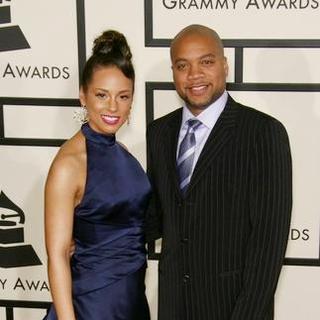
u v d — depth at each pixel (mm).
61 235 1366
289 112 1997
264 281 1354
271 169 1329
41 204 2180
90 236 1417
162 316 1528
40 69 2064
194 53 1412
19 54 2057
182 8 1965
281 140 1347
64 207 1368
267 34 1951
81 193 1398
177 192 1436
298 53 1954
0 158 2154
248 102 2008
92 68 1375
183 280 1457
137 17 1987
